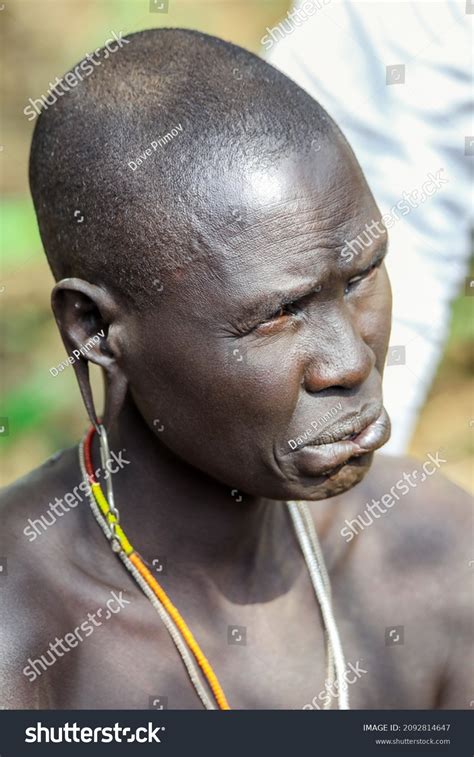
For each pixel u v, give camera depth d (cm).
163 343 301
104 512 330
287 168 291
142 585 330
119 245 300
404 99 459
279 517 351
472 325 783
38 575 324
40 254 820
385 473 374
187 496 330
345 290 301
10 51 978
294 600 347
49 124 319
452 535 365
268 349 293
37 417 730
